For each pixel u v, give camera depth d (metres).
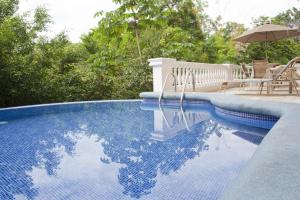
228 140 4.05
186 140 4.15
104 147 3.93
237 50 20.34
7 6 10.14
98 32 16.12
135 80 11.95
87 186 2.52
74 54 13.69
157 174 2.76
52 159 3.41
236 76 14.34
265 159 1.77
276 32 10.41
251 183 1.42
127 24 14.65
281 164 1.67
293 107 3.99
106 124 5.71
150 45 15.28
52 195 2.35
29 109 7.62
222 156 3.25
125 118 6.38
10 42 9.52
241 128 4.94
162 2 20.94
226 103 5.55
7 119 6.54
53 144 4.17
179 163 3.06
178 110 7.44
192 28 22.06
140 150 3.70
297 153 1.87
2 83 9.16
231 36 26.42
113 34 15.39
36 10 11.23
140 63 12.86
